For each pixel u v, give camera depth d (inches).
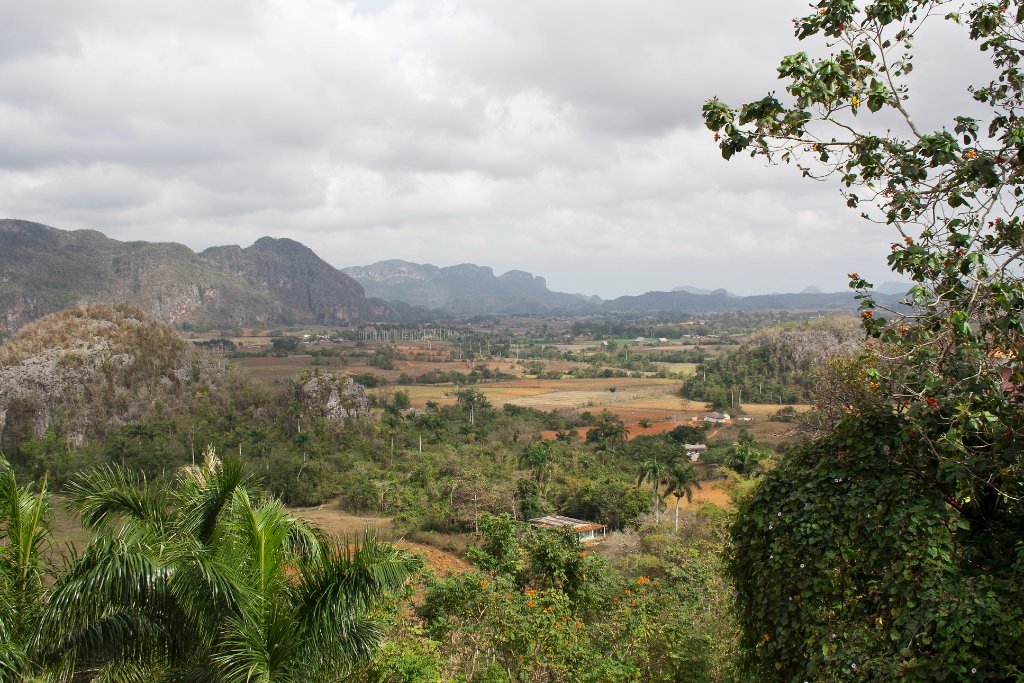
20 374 2844.5
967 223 261.4
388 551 310.2
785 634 271.0
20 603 298.8
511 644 437.1
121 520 331.6
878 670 231.6
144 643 283.1
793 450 313.6
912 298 249.4
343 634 298.2
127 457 2362.2
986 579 229.9
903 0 260.8
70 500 354.0
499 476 1909.4
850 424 291.1
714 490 1899.6
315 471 2250.2
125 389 3053.6
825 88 250.4
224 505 329.4
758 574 288.7
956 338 247.8
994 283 231.6
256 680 265.4
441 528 1654.8
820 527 269.9
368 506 1993.1
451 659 425.4
